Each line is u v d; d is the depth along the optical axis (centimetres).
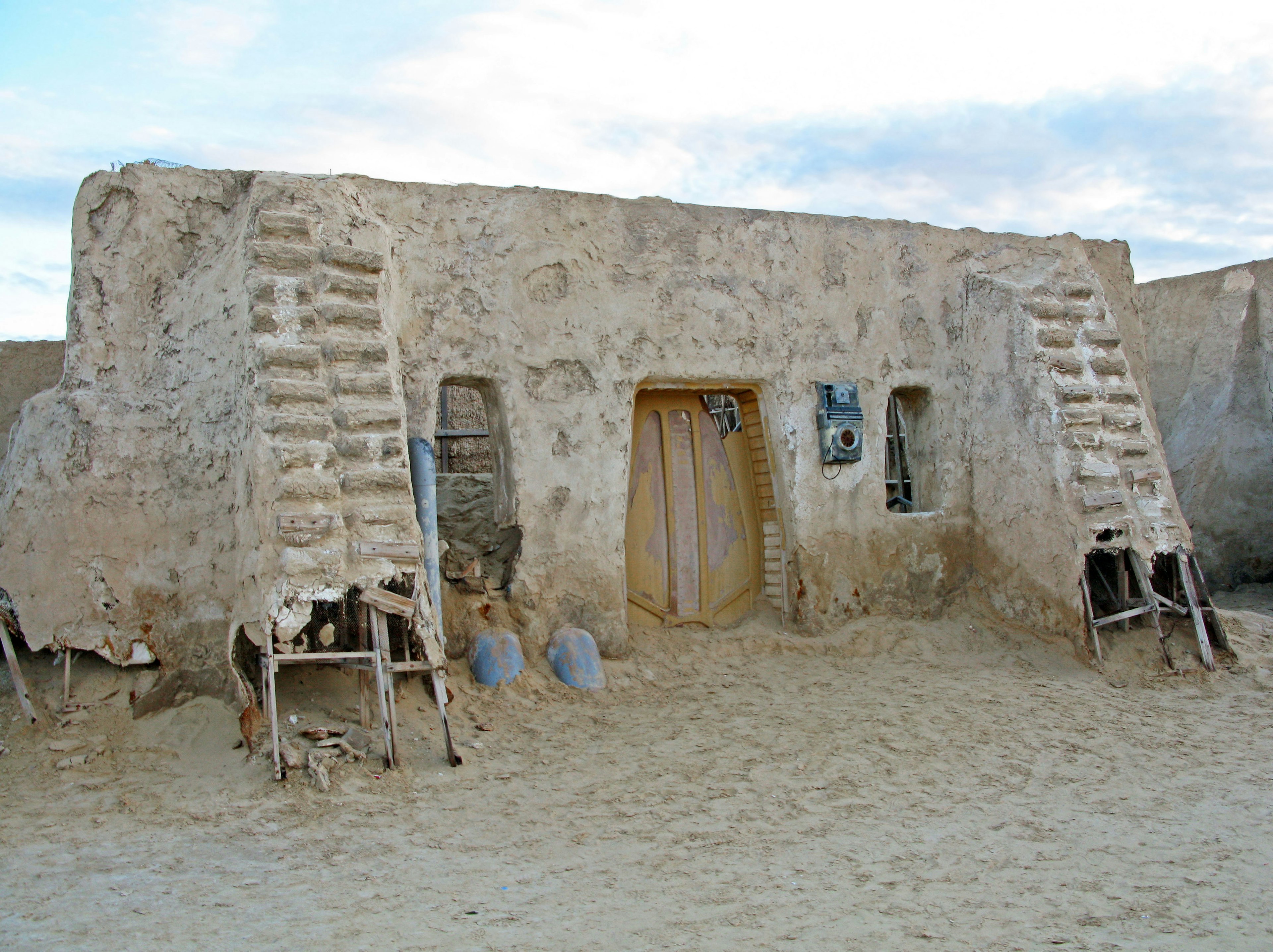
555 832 556
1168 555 980
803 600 972
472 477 1049
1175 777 671
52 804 575
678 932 429
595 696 819
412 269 840
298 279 714
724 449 1015
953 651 974
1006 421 1015
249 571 655
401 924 432
